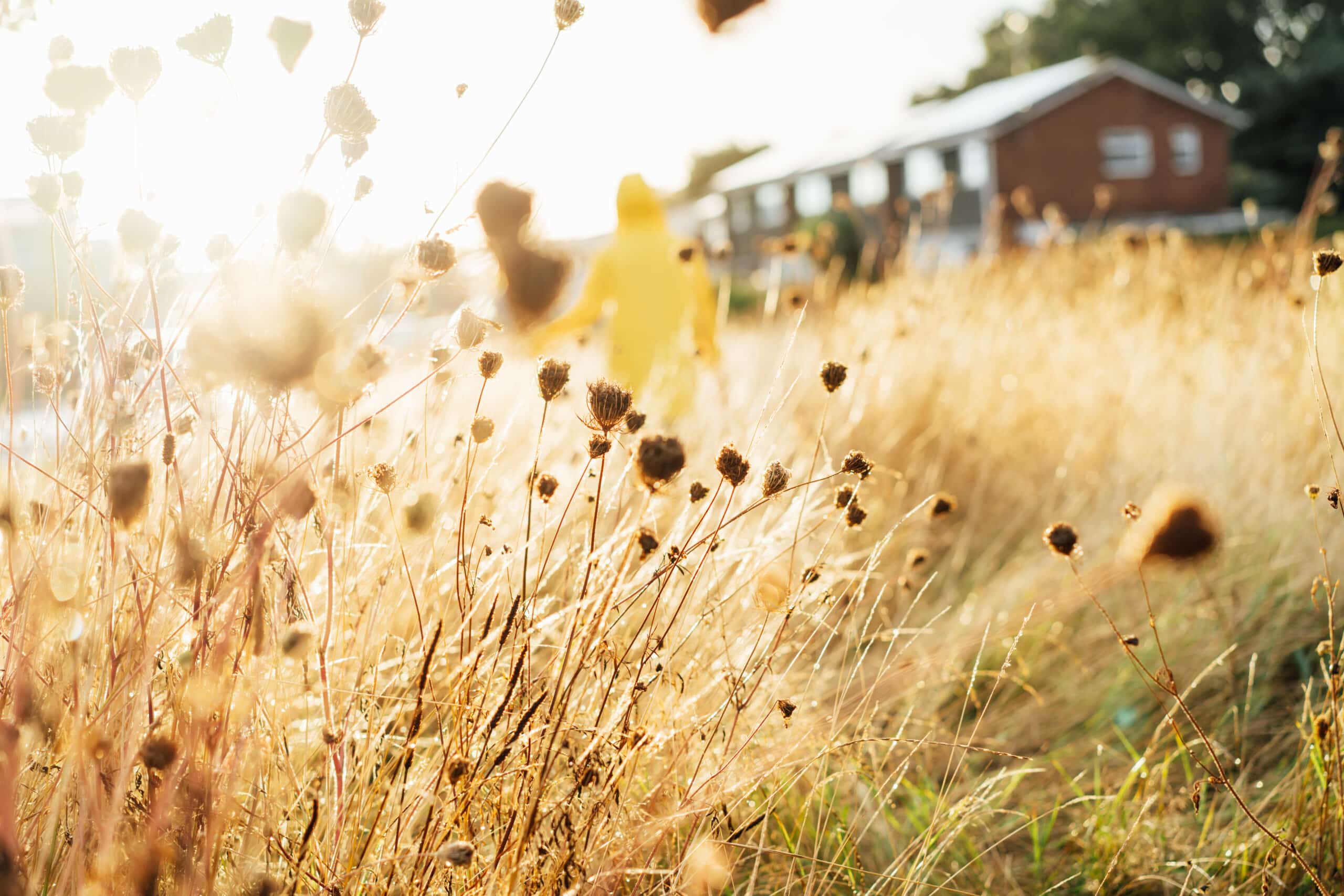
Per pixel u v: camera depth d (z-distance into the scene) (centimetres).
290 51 100
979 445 358
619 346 402
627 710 130
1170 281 473
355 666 142
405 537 145
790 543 187
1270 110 3325
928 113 3597
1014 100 2667
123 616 122
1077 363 407
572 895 118
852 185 3042
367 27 108
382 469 125
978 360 411
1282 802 184
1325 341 351
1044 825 201
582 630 129
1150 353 401
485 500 171
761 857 173
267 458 114
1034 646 255
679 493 192
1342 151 413
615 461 217
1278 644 252
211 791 99
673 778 142
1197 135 2705
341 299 117
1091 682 245
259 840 121
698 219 4088
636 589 139
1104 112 2614
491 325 113
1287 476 305
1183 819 194
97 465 126
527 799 126
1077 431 352
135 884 89
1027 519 336
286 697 135
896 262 482
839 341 377
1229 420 343
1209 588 255
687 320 375
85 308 129
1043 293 489
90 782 100
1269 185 3334
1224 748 220
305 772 136
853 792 200
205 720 104
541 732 130
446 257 110
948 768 178
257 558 94
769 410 281
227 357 73
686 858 128
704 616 154
